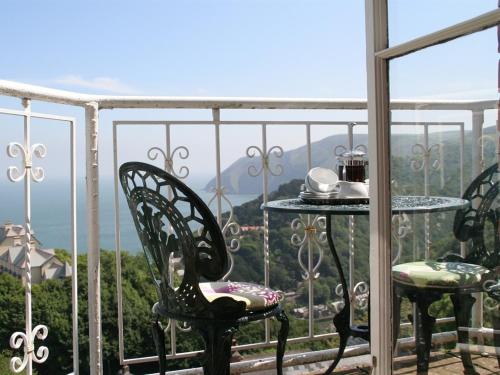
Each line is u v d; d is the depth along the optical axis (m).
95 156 2.38
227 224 2.71
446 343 1.54
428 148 1.55
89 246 2.40
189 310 1.85
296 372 2.59
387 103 1.65
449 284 1.53
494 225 1.39
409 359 1.64
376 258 1.70
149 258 2.00
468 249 1.47
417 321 1.61
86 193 2.39
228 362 1.92
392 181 1.65
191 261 1.78
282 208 2.09
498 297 1.39
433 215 1.56
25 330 2.11
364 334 2.45
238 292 2.02
